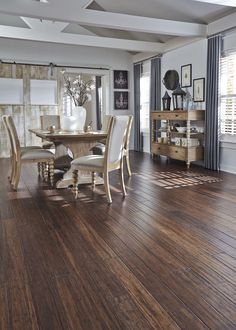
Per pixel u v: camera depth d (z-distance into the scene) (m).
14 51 7.27
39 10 4.46
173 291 1.79
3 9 4.27
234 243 2.44
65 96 7.81
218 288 1.82
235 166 5.39
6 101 7.34
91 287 1.84
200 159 5.94
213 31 5.56
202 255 2.24
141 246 2.40
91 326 1.51
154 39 7.18
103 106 8.52
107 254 2.27
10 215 3.14
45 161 4.32
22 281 1.91
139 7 5.77
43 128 6.27
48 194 3.94
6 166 6.11
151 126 7.32
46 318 1.57
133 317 1.57
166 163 6.42
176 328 1.49
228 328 1.49
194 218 3.02
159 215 3.12
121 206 3.43
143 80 8.17
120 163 3.85
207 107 5.74
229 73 5.38
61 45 7.69
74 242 2.48
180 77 6.67
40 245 2.43
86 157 3.82
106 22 4.92
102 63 8.22
